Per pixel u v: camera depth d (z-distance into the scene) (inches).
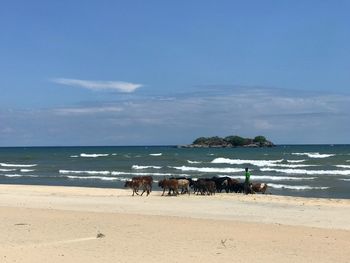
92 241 511.5
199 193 1234.0
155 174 2091.5
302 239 539.5
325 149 5748.0
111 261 415.8
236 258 433.4
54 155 4645.7
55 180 1861.5
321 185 1553.9
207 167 2516.0
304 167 2413.9
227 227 621.3
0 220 665.6
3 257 428.1
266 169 2298.2
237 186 1267.2
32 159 3789.4
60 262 410.6
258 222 688.4
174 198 1053.8
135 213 776.9
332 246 498.6
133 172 2226.9
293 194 1310.3
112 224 634.2
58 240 516.7
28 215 719.7
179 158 3508.9
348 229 636.7
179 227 614.5
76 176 2042.3
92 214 738.2
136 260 420.2
